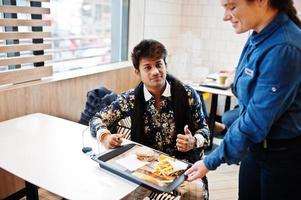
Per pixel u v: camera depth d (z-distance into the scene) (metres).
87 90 2.46
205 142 1.47
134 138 1.50
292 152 1.01
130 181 1.10
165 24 3.46
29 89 1.94
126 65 2.96
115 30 3.08
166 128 1.51
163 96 1.48
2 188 1.92
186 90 1.52
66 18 2.66
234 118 1.29
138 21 3.09
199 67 3.45
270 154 1.04
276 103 0.88
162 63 1.42
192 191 1.35
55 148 1.36
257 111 0.92
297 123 0.97
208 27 3.65
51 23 2.08
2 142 1.42
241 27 0.95
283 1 0.92
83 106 2.44
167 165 1.17
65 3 2.61
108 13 3.03
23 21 1.85
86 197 1.00
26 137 1.49
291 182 1.05
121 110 1.56
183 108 1.48
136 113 1.49
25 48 1.90
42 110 2.07
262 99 0.91
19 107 1.90
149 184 1.05
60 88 2.18
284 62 0.86
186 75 3.33
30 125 1.66
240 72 1.05
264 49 0.92
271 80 0.88
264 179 1.10
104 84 2.66
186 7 3.71
